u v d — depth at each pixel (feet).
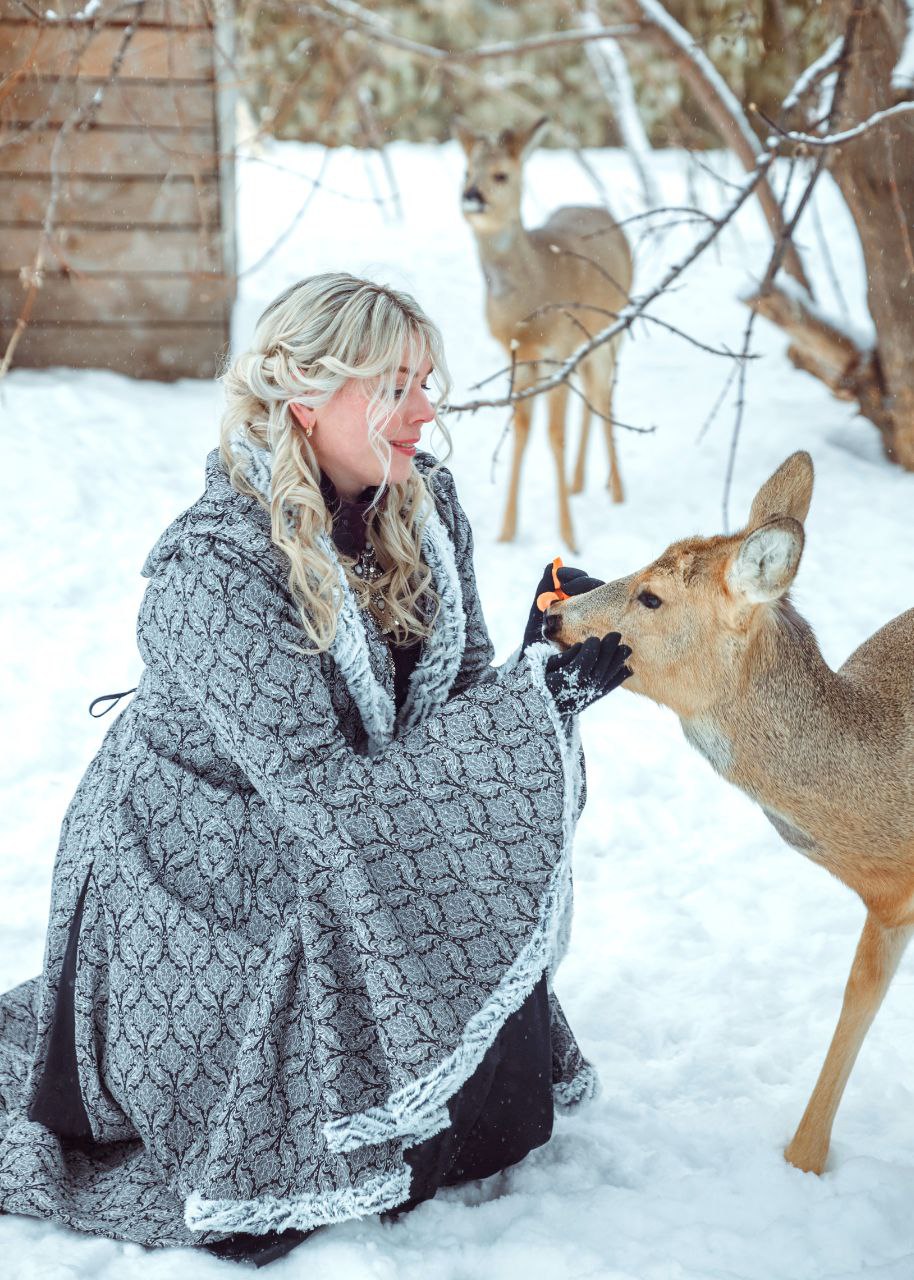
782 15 22.66
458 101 47.42
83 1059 8.07
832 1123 8.43
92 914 8.02
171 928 7.76
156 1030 7.78
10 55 24.13
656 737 15.40
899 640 9.18
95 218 25.52
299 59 29.27
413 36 47.47
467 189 21.71
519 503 23.15
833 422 25.41
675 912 12.00
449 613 8.38
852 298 31.68
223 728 7.62
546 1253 7.55
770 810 9.03
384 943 7.35
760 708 8.75
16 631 17.12
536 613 9.19
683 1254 7.61
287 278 33.06
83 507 20.30
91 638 17.08
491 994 7.51
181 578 7.68
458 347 30.04
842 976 10.82
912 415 22.77
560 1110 9.11
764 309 22.91
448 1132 7.89
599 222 24.29
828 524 21.29
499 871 7.60
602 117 49.60
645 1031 10.19
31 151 24.82
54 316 25.98
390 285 8.23
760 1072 9.64
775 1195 8.12
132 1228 7.66
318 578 7.65
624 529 21.63
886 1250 7.70
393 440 7.97
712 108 22.56
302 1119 7.50
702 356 29.96
